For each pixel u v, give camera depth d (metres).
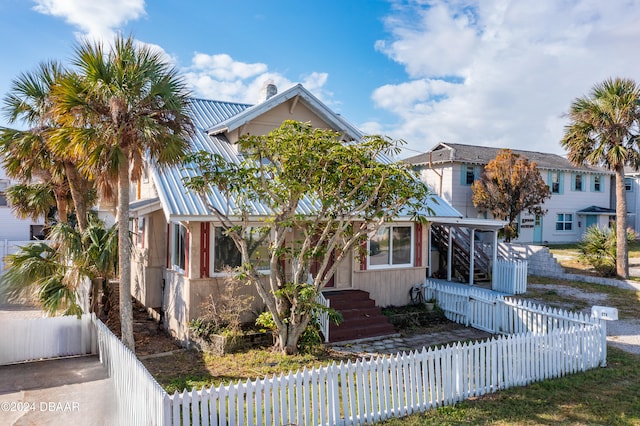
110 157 8.59
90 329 10.70
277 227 10.46
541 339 8.82
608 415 7.10
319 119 15.92
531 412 7.27
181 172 12.58
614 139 19.52
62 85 8.70
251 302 12.12
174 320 12.42
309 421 6.59
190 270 11.34
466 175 30.31
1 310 14.88
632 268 22.86
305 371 6.61
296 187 8.93
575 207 34.94
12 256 11.07
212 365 9.60
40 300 10.67
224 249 11.90
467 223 16.52
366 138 9.35
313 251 10.08
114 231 11.96
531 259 22.17
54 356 10.30
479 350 8.20
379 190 9.87
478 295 13.32
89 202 17.03
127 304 9.62
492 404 7.64
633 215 36.62
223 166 9.51
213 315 11.02
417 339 11.98
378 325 12.42
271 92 17.98
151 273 14.15
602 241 21.19
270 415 6.55
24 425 6.84
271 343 11.09
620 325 13.02
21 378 8.93
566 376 8.98
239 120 14.34
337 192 9.48
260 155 9.42
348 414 6.91
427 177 31.91
